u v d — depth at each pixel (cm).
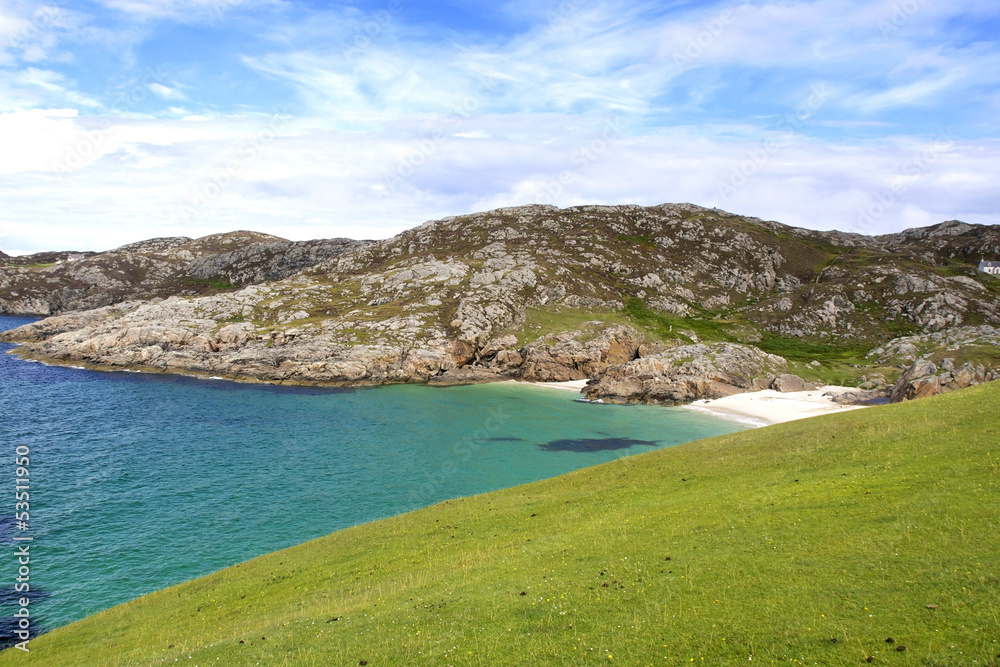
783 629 1808
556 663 1817
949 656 1543
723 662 1706
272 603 2986
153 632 2877
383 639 2128
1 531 4978
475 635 2058
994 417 3522
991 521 2222
